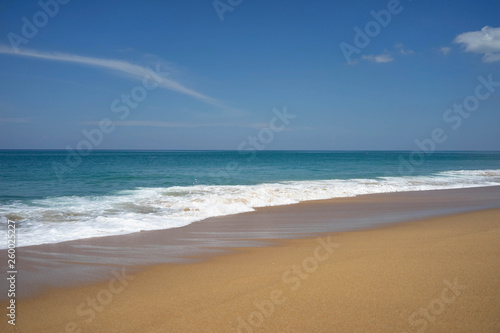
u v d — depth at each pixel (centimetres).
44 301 480
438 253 655
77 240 826
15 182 2044
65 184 1995
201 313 433
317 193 1706
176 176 2614
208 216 1167
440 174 3097
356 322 402
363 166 4400
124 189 1797
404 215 1192
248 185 2036
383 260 621
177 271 601
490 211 1228
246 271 593
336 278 539
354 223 1058
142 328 399
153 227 982
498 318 406
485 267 572
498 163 5381
